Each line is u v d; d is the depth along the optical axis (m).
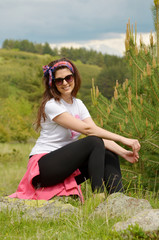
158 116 3.76
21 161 9.98
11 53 122.88
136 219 2.02
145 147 3.73
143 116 3.90
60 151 2.80
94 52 104.31
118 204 2.37
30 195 2.83
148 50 4.26
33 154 2.95
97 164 2.71
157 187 3.97
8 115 17.44
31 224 2.31
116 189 2.80
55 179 2.79
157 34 4.25
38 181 2.86
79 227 2.09
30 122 15.54
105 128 4.00
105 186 2.84
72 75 3.00
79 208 2.56
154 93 3.78
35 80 30.86
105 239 1.90
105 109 4.16
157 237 1.87
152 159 3.91
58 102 2.99
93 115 4.39
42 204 2.67
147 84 3.81
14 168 8.97
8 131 15.25
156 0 4.19
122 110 3.98
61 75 2.96
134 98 3.88
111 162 2.92
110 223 2.18
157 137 3.68
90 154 2.76
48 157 2.82
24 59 115.19
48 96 3.03
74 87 3.15
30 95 30.91
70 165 2.76
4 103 20.59
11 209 2.54
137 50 4.18
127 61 4.31
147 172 4.12
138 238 1.89
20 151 11.30
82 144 2.76
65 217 2.36
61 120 2.90
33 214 2.54
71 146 2.78
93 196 2.62
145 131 3.58
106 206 2.37
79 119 2.95
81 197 2.87
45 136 2.98
